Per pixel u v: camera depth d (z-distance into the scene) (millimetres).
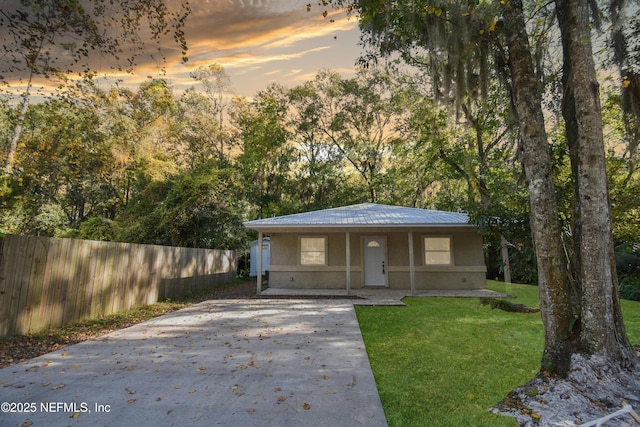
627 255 10828
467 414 3059
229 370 4004
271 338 5504
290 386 3531
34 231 15602
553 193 4191
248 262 20344
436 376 3973
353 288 12234
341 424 2754
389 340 5520
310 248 12648
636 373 3623
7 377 3754
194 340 5391
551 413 3064
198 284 12711
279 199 23953
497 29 4926
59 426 2691
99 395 3285
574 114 4391
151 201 18609
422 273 12047
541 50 5148
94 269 7305
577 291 4215
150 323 6684
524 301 9281
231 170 17422
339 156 25812
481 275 11727
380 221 10914
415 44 7082
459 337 5691
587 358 3689
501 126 13102
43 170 11594
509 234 8297
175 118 23016
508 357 4664
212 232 15875
